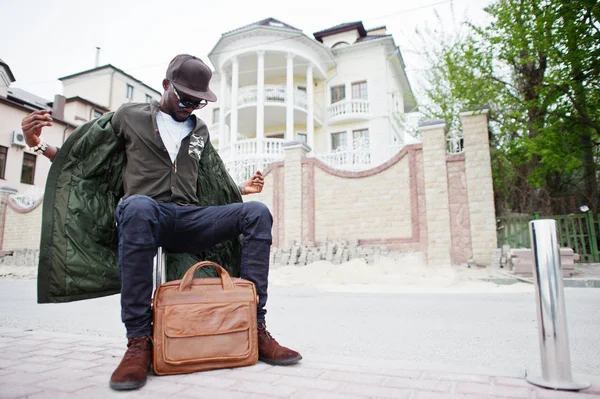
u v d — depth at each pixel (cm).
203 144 269
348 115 2377
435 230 1130
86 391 168
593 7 1029
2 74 2308
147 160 242
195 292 208
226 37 2181
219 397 161
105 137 247
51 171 236
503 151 1338
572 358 263
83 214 239
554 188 1322
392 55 2491
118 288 249
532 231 191
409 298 643
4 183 2167
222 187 293
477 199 1105
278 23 2522
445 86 1727
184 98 244
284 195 1385
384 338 341
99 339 303
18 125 2270
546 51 1116
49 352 254
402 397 162
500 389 173
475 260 1080
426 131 1191
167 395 163
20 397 158
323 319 448
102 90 2950
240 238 292
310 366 212
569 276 811
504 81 1352
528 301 565
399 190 1236
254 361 210
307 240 1312
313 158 1359
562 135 1188
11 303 648
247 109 2272
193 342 196
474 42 1253
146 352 192
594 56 1076
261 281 234
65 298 229
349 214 1282
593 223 1152
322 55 2378
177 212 236
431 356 276
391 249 1200
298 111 2284
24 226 1888
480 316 451
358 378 190
